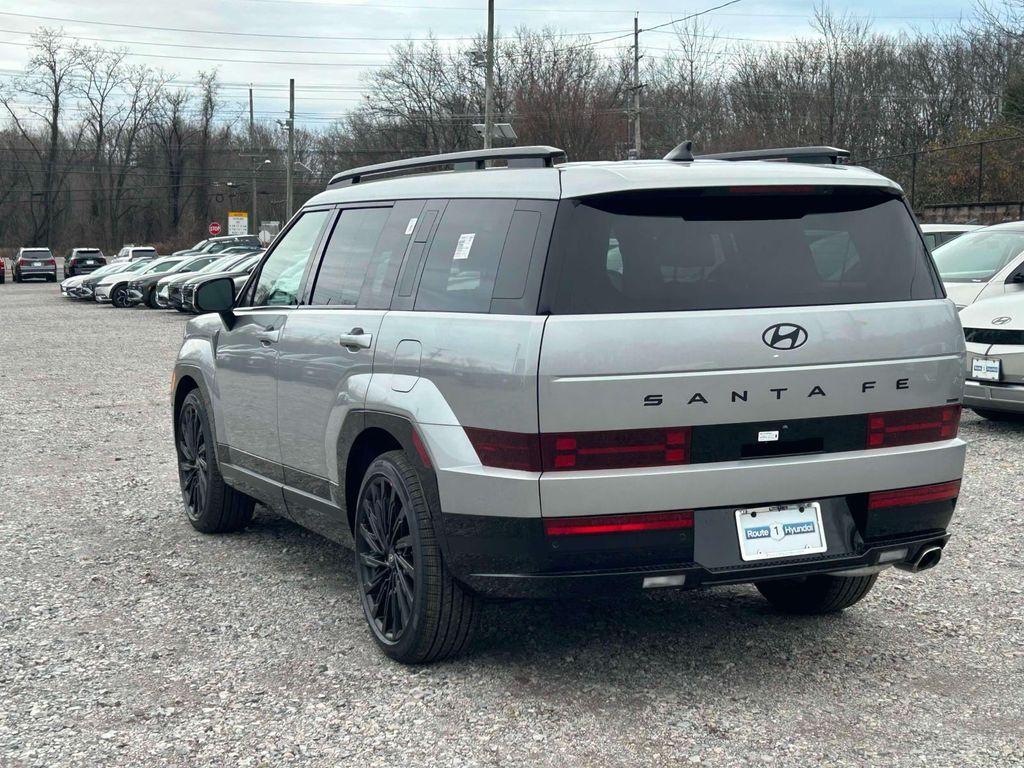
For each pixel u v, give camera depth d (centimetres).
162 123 9006
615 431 376
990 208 2811
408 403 423
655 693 414
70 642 477
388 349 446
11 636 486
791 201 409
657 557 383
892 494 410
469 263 423
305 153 8506
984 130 3722
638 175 394
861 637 474
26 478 841
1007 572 566
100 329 2538
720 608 513
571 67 5378
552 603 518
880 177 425
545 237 392
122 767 360
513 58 5462
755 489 388
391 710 402
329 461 490
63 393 1375
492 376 388
